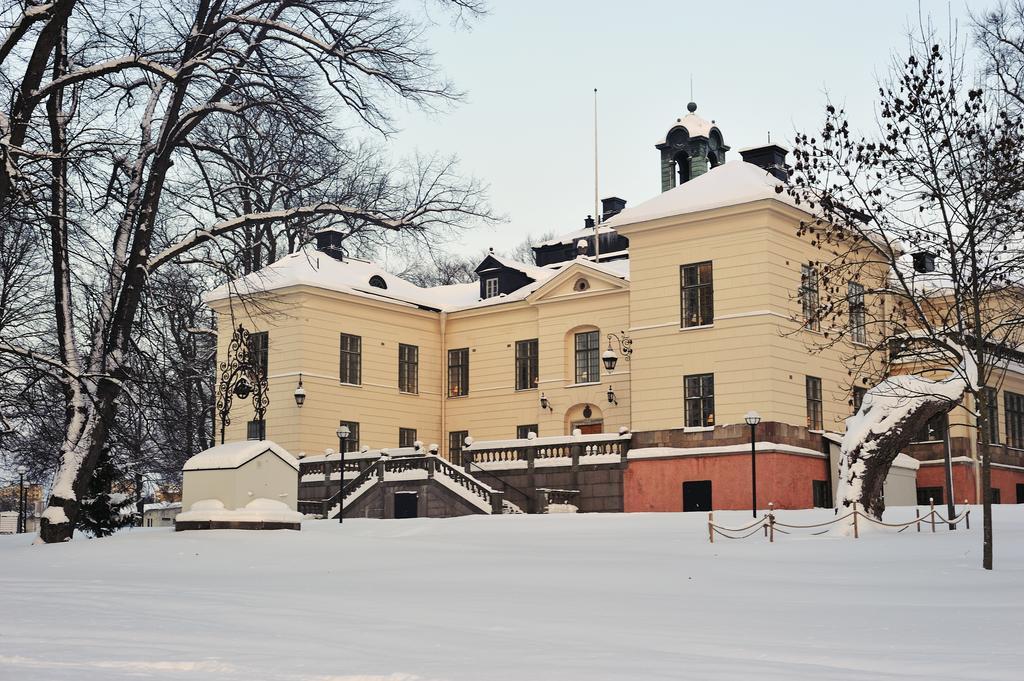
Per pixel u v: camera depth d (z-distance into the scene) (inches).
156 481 2578.7
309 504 1979.6
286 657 422.3
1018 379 2116.1
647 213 1887.3
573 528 1355.8
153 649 436.1
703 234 1840.6
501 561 981.8
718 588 761.0
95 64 1242.0
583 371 2150.6
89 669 380.8
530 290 2288.4
